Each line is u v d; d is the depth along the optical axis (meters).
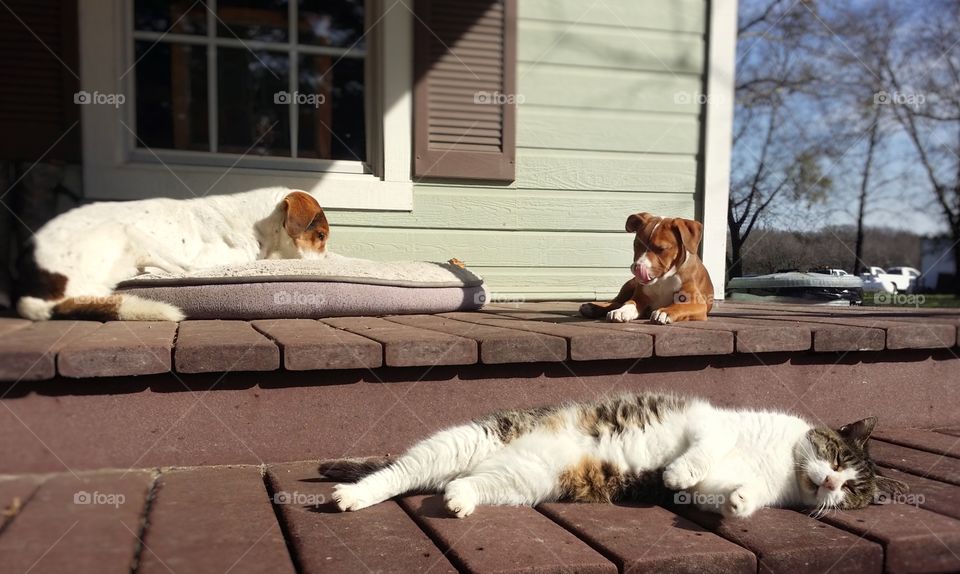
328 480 2.01
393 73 4.23
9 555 1.45
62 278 3.00
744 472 1.99
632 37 4.68
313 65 4.48
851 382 2.85
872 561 1.64
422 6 4.23
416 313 3.40
